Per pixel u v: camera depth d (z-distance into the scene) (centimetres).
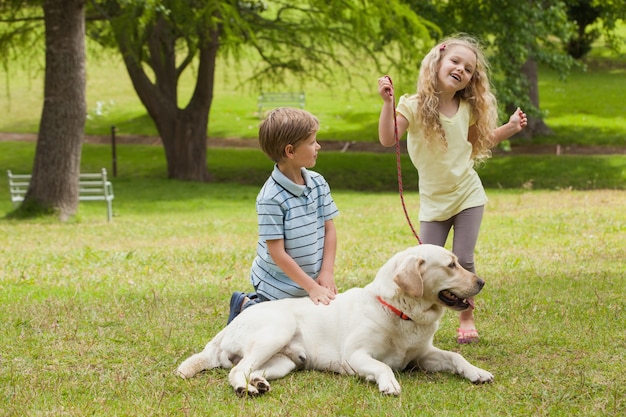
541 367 491
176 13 2130
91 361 519
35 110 3872
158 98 2538
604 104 3381
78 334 586
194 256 1036
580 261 920
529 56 2561
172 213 1856
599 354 514
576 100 3475
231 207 1977
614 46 3219
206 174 2602
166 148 2581
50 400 437
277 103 3784
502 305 671
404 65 2356
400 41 2266
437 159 560
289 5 2467
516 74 2398
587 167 2461
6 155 3044
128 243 1247
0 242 1298
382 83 536
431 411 412
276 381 468
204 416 409
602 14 3109
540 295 710
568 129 2994
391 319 468
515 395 440
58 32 1694
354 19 2245
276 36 2489
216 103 3891
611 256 950
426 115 551
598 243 1066
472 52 555
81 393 454
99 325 615
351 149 3017
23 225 1580
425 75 554
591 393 440
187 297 732
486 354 529
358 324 474
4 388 462
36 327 610
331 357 481
